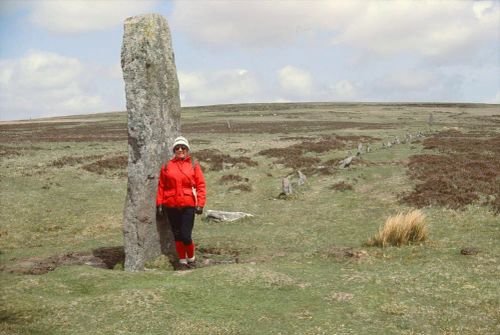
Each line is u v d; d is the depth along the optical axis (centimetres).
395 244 1429
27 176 2780
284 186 2397
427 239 1460
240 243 1561
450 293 981
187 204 1266
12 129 9175
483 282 1039
